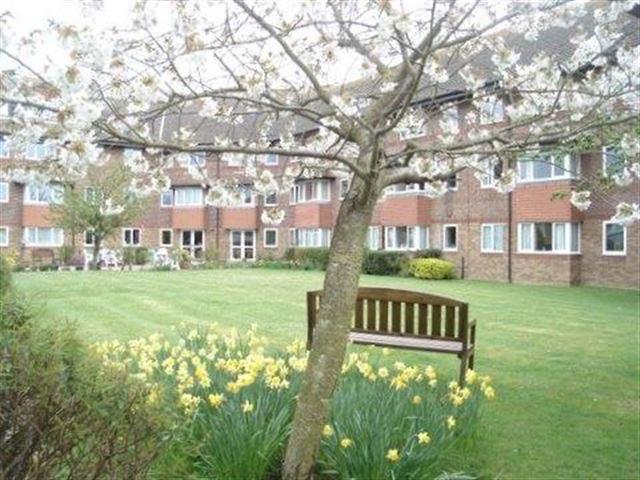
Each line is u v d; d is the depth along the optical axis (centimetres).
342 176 600
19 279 2077
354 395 473
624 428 593
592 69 495
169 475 357
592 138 468
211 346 620
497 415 624
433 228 2877
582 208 530
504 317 1342
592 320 1300
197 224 3947
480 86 536
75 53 293
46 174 354
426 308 711
